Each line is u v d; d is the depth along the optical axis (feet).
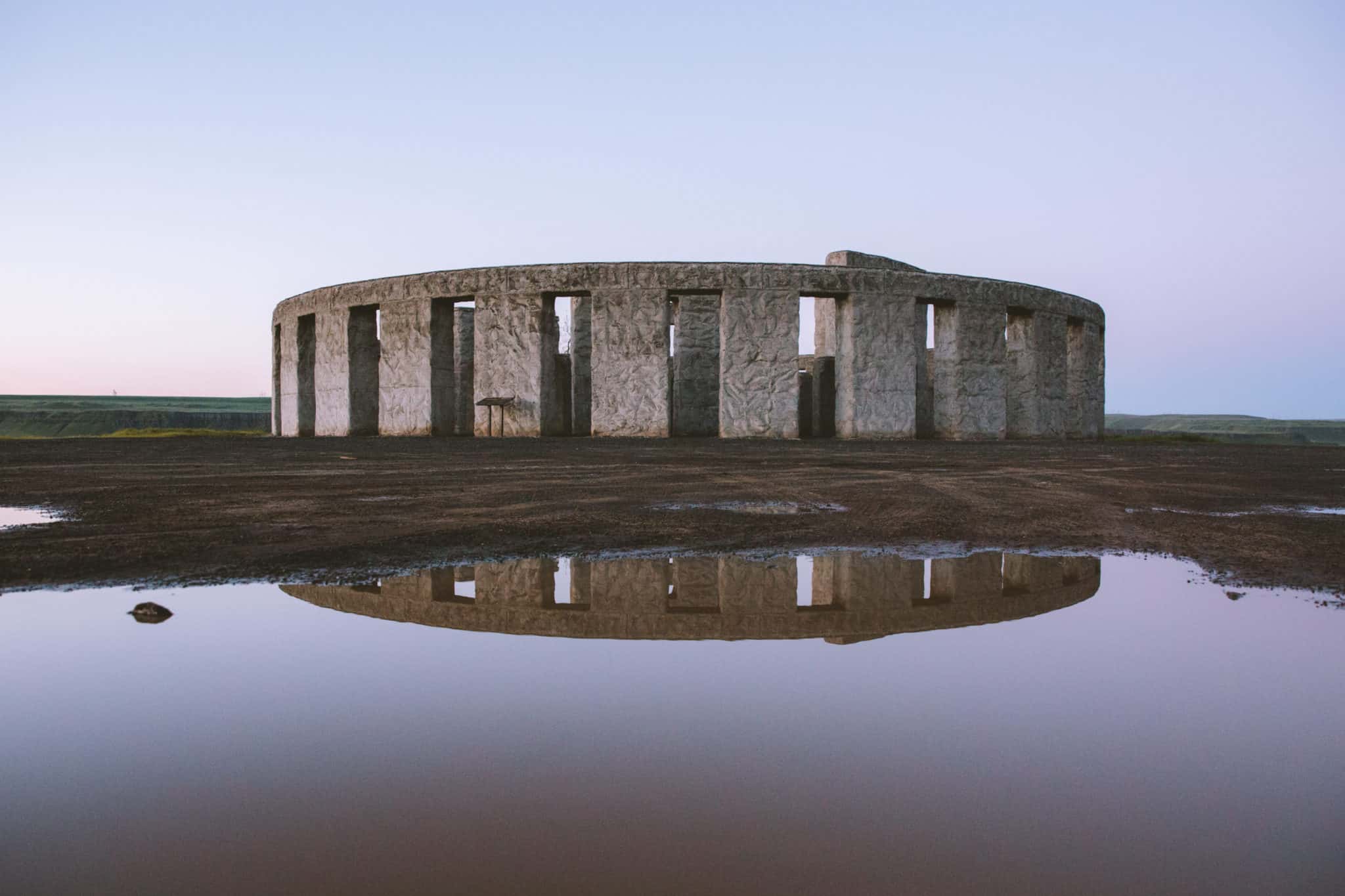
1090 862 5.36
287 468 41.50
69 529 20.67
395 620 12.09
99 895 4.82
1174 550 18.65
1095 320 101.04
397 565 16.35
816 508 25.75
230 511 24.34
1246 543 19.77
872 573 15.87
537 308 81.46
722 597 13.80
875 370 81.92
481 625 11.81
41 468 41.06
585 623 11.98
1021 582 15.15
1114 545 19.22
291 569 15.88
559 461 47.03
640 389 80.12
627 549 18.25
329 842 5.58
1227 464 52.90
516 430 81.97
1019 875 5.16
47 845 5.52
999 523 22.80
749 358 79.87
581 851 5.47
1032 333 90.12
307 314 92.68
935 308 87.71
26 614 12.35
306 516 23.38
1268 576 15.74
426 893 4.87
